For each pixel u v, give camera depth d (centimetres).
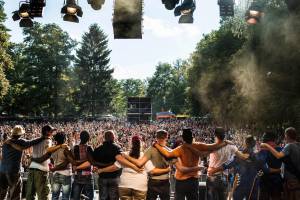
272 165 795
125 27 821
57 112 8550
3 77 5578
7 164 881
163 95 15762
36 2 920
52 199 927
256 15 1006
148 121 6562
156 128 4975
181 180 783
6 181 890
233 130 4884
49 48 8650
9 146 882
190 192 780
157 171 784
